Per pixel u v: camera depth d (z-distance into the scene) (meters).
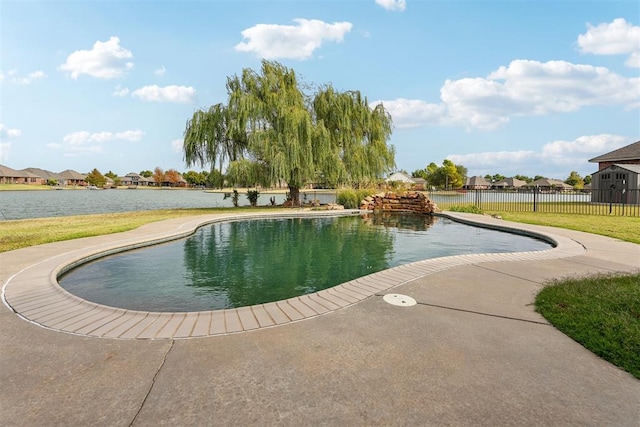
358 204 19.38
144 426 1.68
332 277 5.61
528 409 1.81
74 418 1.74
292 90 17.45
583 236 8.20
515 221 11.90
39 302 3.62
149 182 95.19
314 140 17.28
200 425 1.69
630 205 17.62
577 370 2.20
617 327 2.70
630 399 1.89
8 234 8.45
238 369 2.23
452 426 1.68
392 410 1.81
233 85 17.27
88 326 2.99
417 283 4.29
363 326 2.95
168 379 2.11
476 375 2.15
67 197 41.84
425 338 2.70
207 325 3.00
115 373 2.18
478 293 3.86
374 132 19.66
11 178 77.12
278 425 1.69
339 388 2.01
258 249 7.95
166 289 4.86
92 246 6.88
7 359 2.38
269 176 17.53
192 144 17.03
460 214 14.48
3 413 1.78
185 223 10.98
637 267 5.06
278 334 2.80
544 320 3.05
